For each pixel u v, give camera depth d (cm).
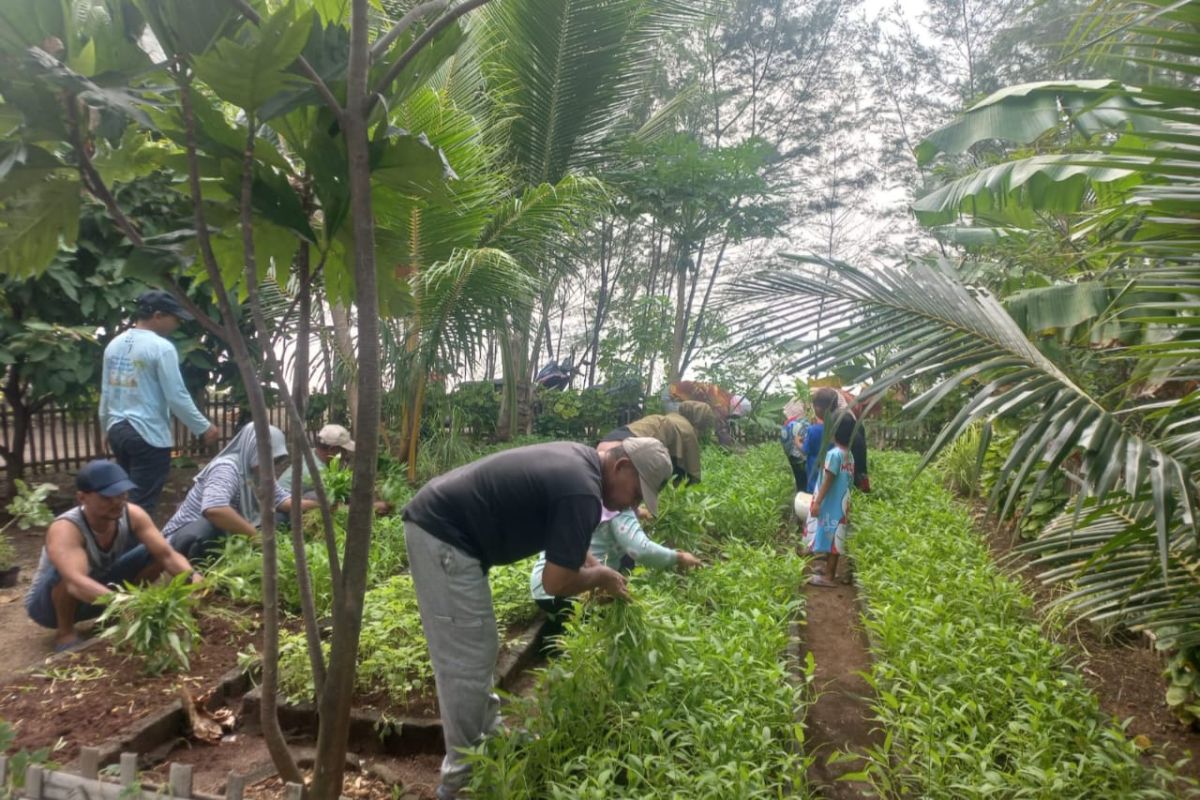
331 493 664
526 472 325
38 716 385
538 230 870
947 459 1030
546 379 1513
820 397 686
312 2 288
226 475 586
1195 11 282
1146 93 289
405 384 841
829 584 679
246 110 236
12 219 267
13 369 793
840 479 669
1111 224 491
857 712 430
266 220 267
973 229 709
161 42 233
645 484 354
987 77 1552
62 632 481
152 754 373
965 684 383
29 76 222
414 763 373
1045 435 288
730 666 377
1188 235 319
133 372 632
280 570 525
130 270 254
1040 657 412
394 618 438
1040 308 469
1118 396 501
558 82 1012
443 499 325
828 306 377
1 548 622
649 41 1048
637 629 365
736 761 316
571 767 311
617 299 1599
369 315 240
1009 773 327
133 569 499
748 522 759
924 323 349
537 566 495
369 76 261
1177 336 312
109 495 466
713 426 1216
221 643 471
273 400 1018
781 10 1681
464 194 755
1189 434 296
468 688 326
